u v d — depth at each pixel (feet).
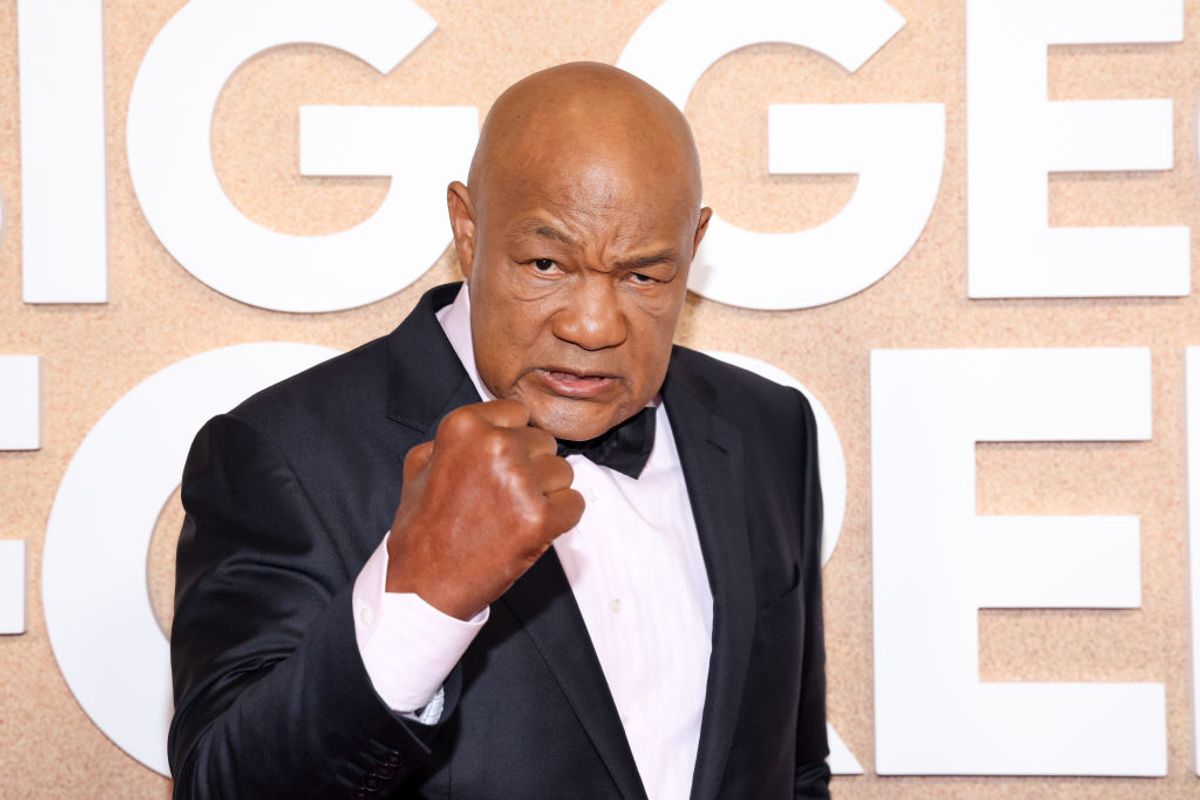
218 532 3.05
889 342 4.84
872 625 4.80
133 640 4.66
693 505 3.36
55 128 4.65
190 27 4.66
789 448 3.77
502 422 2.37
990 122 4.72
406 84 4.81
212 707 2.69
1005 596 4.73
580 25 4.82
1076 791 4.82
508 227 2.80
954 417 4.71
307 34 4.70
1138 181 4.83
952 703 4.72
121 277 4.78
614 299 2.79
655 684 3.16
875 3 4.75
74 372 4.78
